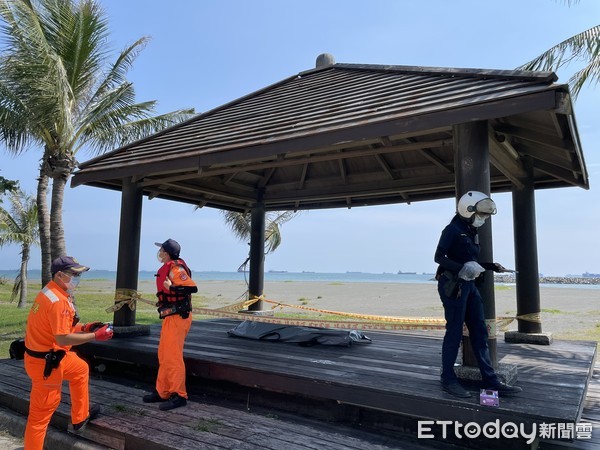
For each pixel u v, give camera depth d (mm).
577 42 7980
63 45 10133
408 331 6898
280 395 4199
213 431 3441
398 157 6777
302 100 5625
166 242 4223
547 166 5852
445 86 4082
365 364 4289
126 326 6039
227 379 4293
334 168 7613
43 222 11320
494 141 4344
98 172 6109
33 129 9812
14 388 4715
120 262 6137
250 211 9172
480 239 3473
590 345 5605
